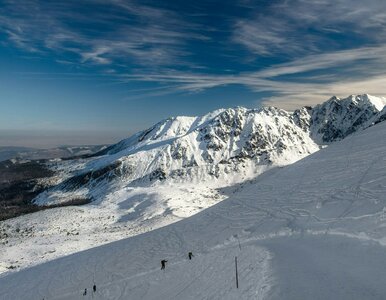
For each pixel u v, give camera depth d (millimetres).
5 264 97688
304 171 63500
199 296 26297
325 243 26734
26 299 48531
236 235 44188
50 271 60219
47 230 160500
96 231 153500
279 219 43406
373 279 16938
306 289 17141
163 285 34812
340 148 70125
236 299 20594
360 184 42781
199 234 52344
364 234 25812
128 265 48500
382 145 58375
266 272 21500
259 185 68625
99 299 39125
